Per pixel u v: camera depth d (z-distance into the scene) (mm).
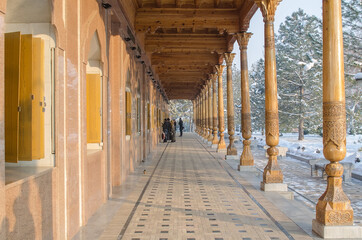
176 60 14617
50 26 3391
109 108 5602
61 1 3477
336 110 3910
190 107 54125
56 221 3336
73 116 3834
